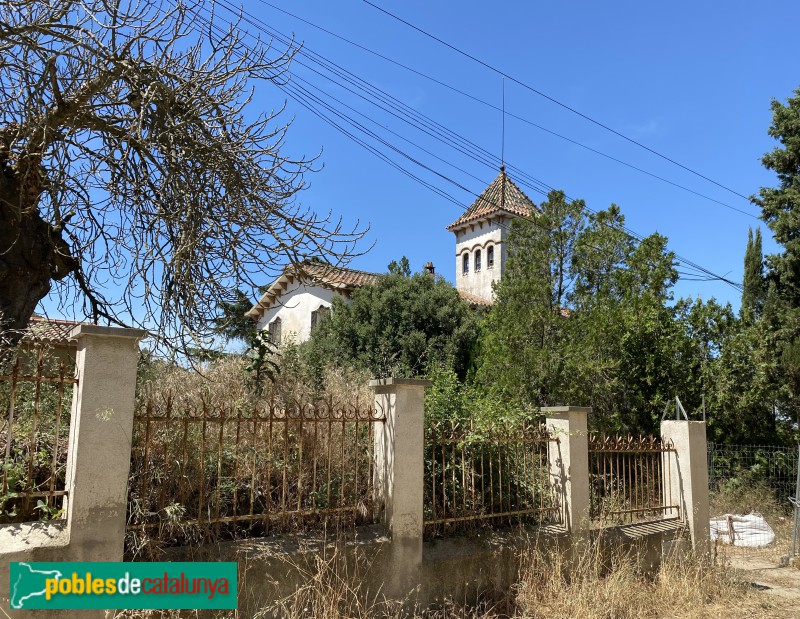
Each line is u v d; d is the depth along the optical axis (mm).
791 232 16203
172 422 4773
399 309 18594
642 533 7328
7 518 3936
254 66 6266
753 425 12938
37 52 5438
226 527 4809
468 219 29406
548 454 6969
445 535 5883
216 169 6121
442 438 5941
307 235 6090
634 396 12203
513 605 5816
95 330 3873
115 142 6352
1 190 5562
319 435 5621
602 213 16438
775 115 17094
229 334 6824
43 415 4613
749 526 10047
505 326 13523
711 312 13078
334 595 4695
